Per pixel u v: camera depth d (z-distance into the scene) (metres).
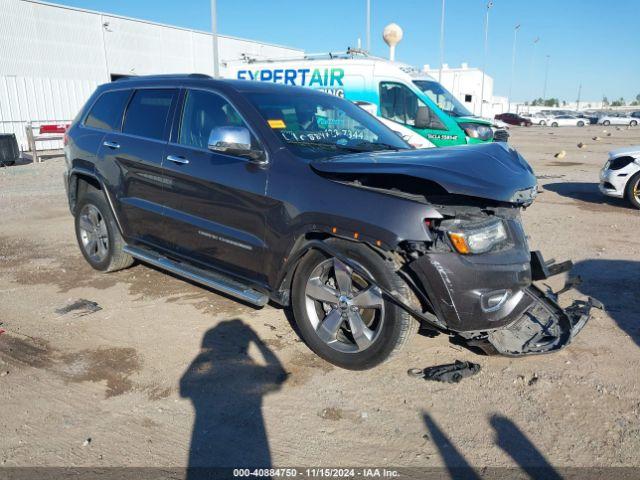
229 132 3.90
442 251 3.35
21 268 6.13
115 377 3.77
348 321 3.76
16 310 4.93
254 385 3.66
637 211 9.51
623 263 6.25
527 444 3.06
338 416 3.33
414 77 11.80
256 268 4.12
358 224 3.48
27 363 3.97
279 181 3.91
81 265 6.21
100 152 5.41
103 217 5.57
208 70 38.50
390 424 3.25
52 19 28.83
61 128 18.25
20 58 27.64
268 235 3.97
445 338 4.34
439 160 3.54
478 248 3.39
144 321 4.66
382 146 4.61
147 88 5.27
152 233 4.98
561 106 151.88
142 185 4.97
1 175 14.32
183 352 4.11
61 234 7.71
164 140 4.85
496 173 3.45
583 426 3.21
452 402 3.46
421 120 11.14
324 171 3.68
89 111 5.86
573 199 10.79
